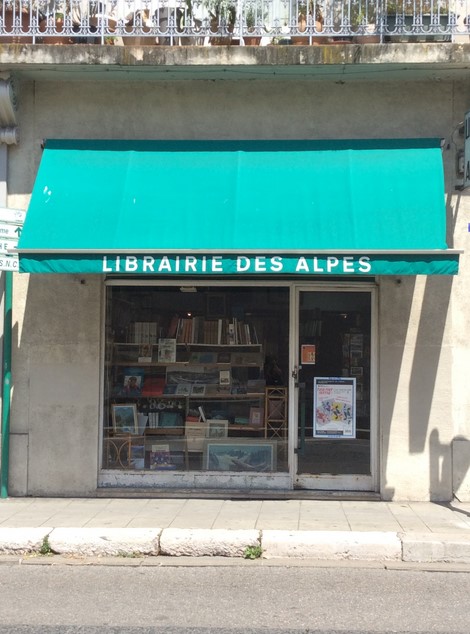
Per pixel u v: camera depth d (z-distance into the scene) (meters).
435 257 6.99
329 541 6.38
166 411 8.59
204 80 8.34
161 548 6.44
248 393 8.48
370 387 8.30
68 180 7.94
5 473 8.23
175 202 7.71
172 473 8.41
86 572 6.03
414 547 6.32
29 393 8.34
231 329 8.52
